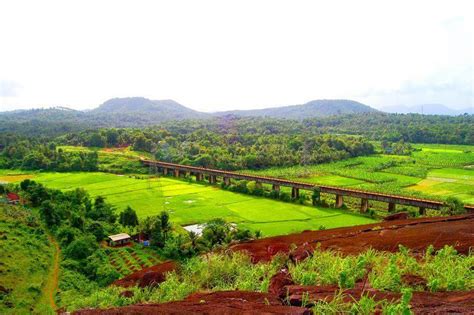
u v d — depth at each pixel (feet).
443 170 394.11
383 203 272.72
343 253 65.57
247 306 30.94
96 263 154.10
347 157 497.05
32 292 122.52
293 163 466.29
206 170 374.43
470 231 73.15
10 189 241.55
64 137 620.08
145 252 179.73
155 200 292.61
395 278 38.24
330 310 28.71
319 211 250.16
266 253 76.59
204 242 174.50
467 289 37.19
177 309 31.42
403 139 633.61
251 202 282.36
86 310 33.40
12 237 154.10
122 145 593.01
